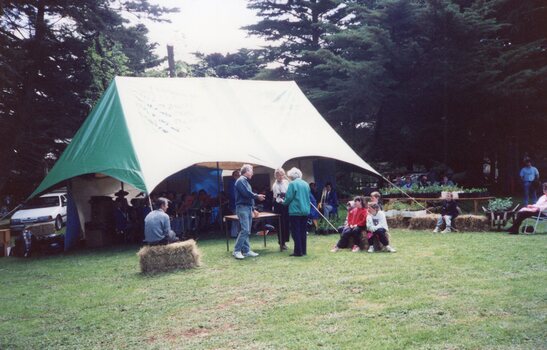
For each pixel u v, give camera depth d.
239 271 8.51
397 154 26.98
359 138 27.05
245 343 4.86
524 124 24.44
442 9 21.34
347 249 10.38
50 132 22.81
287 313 5.77
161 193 14.57
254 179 17.38
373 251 9.81
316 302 6.15
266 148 13.68
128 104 13.31
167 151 12.43
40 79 22.83
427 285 6.68
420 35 24.50
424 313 5.42
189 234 14.37
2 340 5.48
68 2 22.12
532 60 24.23
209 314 6.00
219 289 7.25
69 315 6.39
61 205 20.59
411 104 25.52
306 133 15.20
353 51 26.58
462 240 10.64
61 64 23.34
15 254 12.88
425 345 4.47
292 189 9.64
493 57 23.80
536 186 16.28
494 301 5.70
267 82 16.55
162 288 7.57
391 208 14.40
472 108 24.73
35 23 21.53
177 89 14.62
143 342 5.15
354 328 5.07
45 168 23.42
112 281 8.41
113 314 6.29
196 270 8.85
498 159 27.22
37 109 22.61
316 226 13.46
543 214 11.13
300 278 7.62
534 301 5.62
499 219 11.98
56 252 12.98
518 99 22.95
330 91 27.23
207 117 14.07
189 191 18.17
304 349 4.56
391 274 7.51
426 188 16.00
